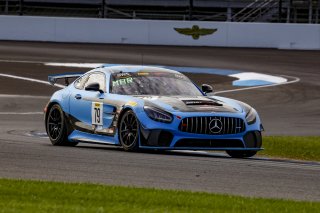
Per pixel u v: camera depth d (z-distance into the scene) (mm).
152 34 87562
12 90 62219
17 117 49406
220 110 27031
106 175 20609
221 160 25531
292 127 46656
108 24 87375
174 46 87000
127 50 82875
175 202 15758
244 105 28359
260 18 101312
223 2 102250
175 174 21109
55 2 102750
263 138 38281
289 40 87188
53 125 31656
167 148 26328
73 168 21906
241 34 87375
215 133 26578
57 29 87562
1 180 18094
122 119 27703
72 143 31234
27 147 28141
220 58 79875
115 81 29516
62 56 78438
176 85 29641
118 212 14109
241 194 18109
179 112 26578
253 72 72625
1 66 72625
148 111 26766
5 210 13992
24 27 87625
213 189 18719
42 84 65438
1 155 24828
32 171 21125
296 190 19000
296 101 58906
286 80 68875
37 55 78750
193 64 76000
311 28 87062
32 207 14414
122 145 27672
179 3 103188
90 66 73500
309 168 24516
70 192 16562
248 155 28453
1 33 87688
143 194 16594
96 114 29234
